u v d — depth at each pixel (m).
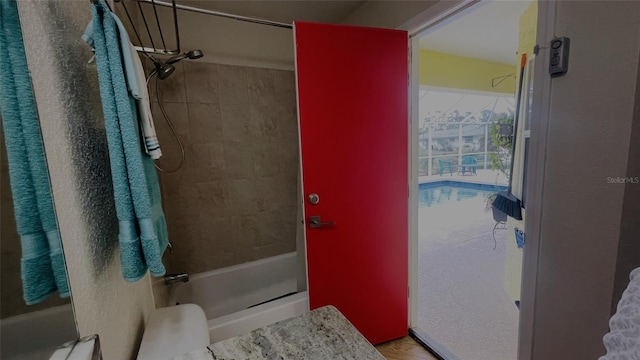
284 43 2.19
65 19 0.64
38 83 0.51
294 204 2.39
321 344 0.68
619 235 0.75
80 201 0.63
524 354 1.05
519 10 2.32
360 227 1.58
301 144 1.42
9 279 0.40
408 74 1.58
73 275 0.57
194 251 2.09
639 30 0.67
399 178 1.63
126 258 0.68
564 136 0.85
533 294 0.99
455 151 8.21
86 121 0.71
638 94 0.68
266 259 2.31
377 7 1.73
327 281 1.56
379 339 1.71
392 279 1.70
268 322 1.60
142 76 0.84
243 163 2.18
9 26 0.43
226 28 2.00
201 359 0.64
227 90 2.05
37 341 0.44
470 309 2.03
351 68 1.44
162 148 1.91
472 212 4.78
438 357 1.59
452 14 1.33
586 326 0.85
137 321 1.00
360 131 1.50
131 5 1.59
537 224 0.95
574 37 0.80
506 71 4.18
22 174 0.44
